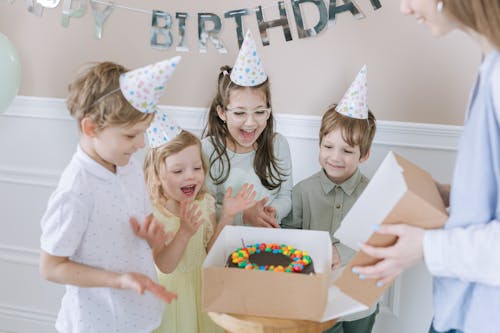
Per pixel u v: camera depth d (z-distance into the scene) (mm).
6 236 2170
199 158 1589
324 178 1700
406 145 1755
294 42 1744
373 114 1752
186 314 1616
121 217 1321
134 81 1193
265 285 1166
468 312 1072
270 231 1426
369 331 1750
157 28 1787
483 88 979
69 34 1884
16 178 2084
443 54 1662
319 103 1784
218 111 1668
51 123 1991
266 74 1756
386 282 1112
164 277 1619
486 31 937
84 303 1342
